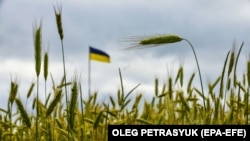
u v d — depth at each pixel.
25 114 9.60
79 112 11.23
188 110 11.05
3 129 11.62
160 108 12.48
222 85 10.43
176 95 12.18
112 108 12.57
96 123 9.88
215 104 10.78
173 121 11.56
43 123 10.85
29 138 11.50
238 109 10.88
